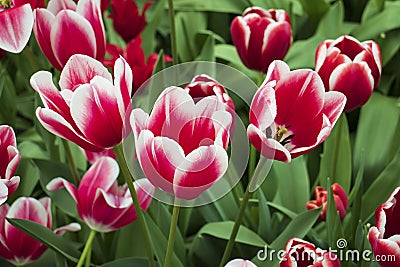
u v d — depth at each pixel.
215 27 1.83
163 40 1.80
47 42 0.93
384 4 1.72
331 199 0.99
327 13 1.67
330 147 1.24
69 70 0.84
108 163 0.99
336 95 0.83
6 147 0.90
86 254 1.03
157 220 1.12
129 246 1.13
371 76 1.03
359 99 1.04
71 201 1.13
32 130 1.50
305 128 0.84
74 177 1.12
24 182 1.25
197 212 1.28
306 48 1.60
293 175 1.23
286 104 0.84
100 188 0.97
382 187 1.19
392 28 1.62
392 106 1.43
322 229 1.19
